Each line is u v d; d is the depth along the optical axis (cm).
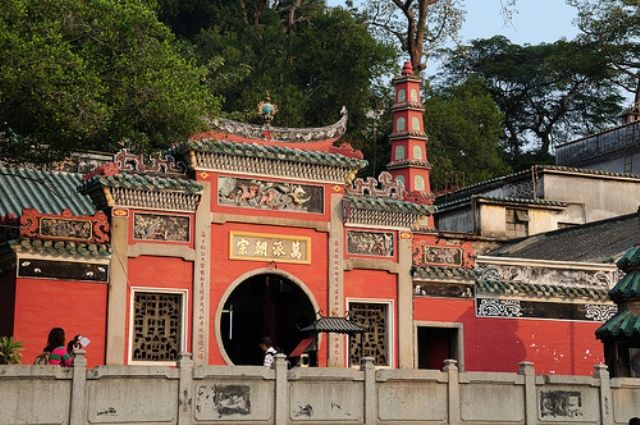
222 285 2302
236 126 2411
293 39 5531
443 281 2600
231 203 2338
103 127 2061
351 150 2500
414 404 1880
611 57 5994
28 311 2091
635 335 2258
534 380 2014
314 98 5181
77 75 1986
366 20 5466
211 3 5925
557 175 4275
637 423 1708
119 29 2144
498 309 2689
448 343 2650
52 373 1559
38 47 1925
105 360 2153
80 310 2147
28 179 2762
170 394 1666
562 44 6250
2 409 1510
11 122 2128
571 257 3300
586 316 2819
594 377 2092
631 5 5781
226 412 1706
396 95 4044
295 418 1762
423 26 5162
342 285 2439
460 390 1934
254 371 1739
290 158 2372
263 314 2639
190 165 2306
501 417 1966
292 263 2391
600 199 4331
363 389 1833
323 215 2447
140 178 2219
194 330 2250
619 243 3231
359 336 2467
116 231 2203
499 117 5681
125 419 1616
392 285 2523
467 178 5244
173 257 2259
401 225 2548
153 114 2189
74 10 2066
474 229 3953
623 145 4891
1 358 1806
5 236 2211
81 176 2973
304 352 2362
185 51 5072
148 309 2241
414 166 3909
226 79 4759
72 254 2142
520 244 3803
